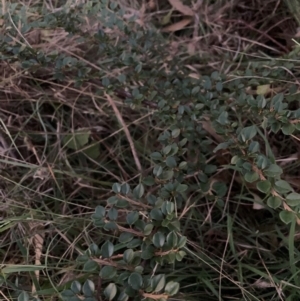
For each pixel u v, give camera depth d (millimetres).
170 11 1079
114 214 526
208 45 1042
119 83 790
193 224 725
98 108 876
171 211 514
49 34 947
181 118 689
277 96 589
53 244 712
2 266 652
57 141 863
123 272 516
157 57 858
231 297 617
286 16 1019
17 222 687
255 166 516
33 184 808
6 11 793
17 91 889
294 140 819
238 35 1036
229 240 661
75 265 616
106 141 919
